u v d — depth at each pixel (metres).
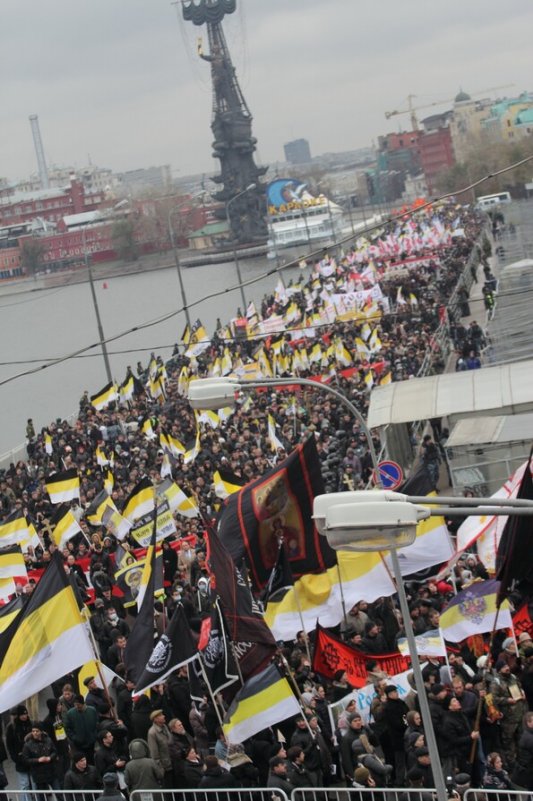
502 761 19.59
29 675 19.80
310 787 17.98
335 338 66.25
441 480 44.59
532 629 22.97
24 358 166.12
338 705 20.64
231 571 19.83
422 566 24.94
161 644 19.47
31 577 32.06
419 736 18.66
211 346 79.75
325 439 47.25
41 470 53.38
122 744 21.03
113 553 34.19
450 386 44.16
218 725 20.72
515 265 68.75
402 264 111.69
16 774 23.97
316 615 24.19
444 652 21.00
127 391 64.75
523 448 38.34
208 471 43.22
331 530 12.99
